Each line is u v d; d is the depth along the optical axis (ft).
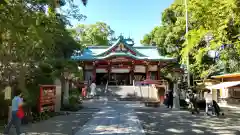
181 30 101.19
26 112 37.63
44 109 45.62
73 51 70.08
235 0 16.47
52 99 49.67
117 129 32.99
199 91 69.82
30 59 39.88
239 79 86.12
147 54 131.64
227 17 17.81
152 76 128.36
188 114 52.24
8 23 13.30
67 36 56.70
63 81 58.54
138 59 123.24
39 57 42.14
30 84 44.19
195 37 18.76
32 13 15.70
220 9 17.97
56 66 50.37
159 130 33.45
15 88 38.68
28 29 13.84
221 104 93.81
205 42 19.74
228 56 21.33
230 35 18.60
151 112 54.85
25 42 15.88
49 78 48.37
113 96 96.22
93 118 43.68
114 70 128.16
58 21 35.96
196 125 37.99
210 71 96.07
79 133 30.09
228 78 95.20
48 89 47.60
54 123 37.68
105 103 78.07
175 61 119.96
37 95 42.70
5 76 38.58
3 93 39.93
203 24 19.29
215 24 18.69
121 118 43.83
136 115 48.85
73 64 56.80
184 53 19.71
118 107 64.95
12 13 13.62
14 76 39.01
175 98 64.75
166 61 122.11
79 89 97.66
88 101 84.89
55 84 52.80
